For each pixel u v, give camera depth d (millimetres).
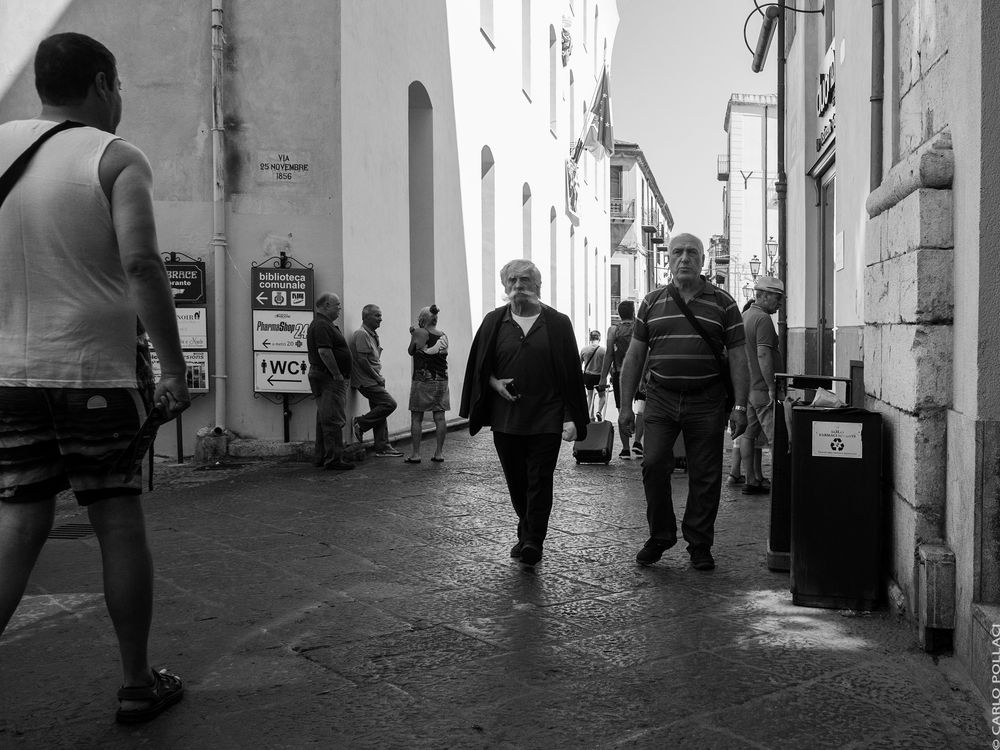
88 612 4480
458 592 4863
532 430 5375
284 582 5062
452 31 15273
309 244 10500
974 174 3586
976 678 3455
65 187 2959
